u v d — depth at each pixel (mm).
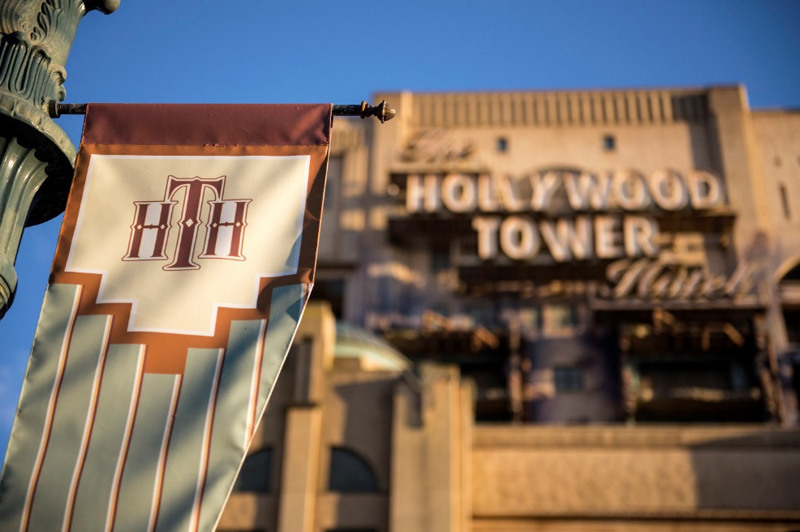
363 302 68125
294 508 44250
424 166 70625
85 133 14688
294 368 47875
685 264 68625
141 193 14320
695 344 63344
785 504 47125
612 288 66312
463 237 69375
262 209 14164
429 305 68188
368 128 74625
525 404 63375
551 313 66875
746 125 74000
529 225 67688
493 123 75312
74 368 13164
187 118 14852
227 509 44719
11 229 13352
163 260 13844
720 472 48062
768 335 63188
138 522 12336
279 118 14805
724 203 70500
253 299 13562
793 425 61312
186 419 12859
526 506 47406
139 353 13234
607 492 47781
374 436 46375
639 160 73438
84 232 14039
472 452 48719
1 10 14102
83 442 12750
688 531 46688
